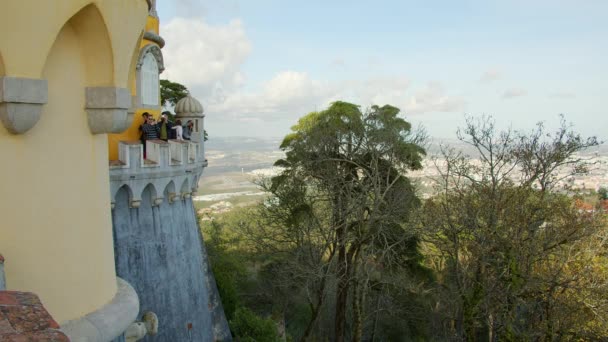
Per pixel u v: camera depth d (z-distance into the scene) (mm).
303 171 27562
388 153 26656
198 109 20109
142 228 15148
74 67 5949
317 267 24031
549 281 18312
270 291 31719
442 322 27391
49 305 5684
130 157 14250
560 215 20125
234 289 27000
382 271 27109
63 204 5871
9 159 5238
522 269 19109
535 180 21297
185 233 17750
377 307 28328
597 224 19797
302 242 26781
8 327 3684
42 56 5211
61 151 5820
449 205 21781
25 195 5406
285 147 31531
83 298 6176
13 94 4980
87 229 6246
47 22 5207
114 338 6496
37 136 5508
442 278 29031
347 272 26281
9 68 4969
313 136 27797
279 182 29219
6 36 4895
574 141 20234
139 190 14719
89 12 5746
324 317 32750
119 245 14234
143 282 15047
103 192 6613
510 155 21281
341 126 28172
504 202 19641
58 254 5805
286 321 32062
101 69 6125
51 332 3777
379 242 26281
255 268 37875
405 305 30312
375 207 23281
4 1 4848
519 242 18922
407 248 29109
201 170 19188
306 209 27859
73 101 5957
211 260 32031
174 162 16141
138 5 6426
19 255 5352
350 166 28453
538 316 20375
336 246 24906
